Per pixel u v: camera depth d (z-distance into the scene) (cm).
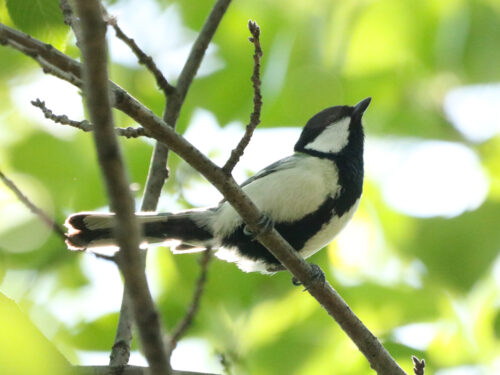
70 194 1105
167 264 1107
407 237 1147
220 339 1016
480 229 1120
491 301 1189
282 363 1035
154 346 418
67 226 850
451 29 1195
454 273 1116
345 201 932
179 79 915
